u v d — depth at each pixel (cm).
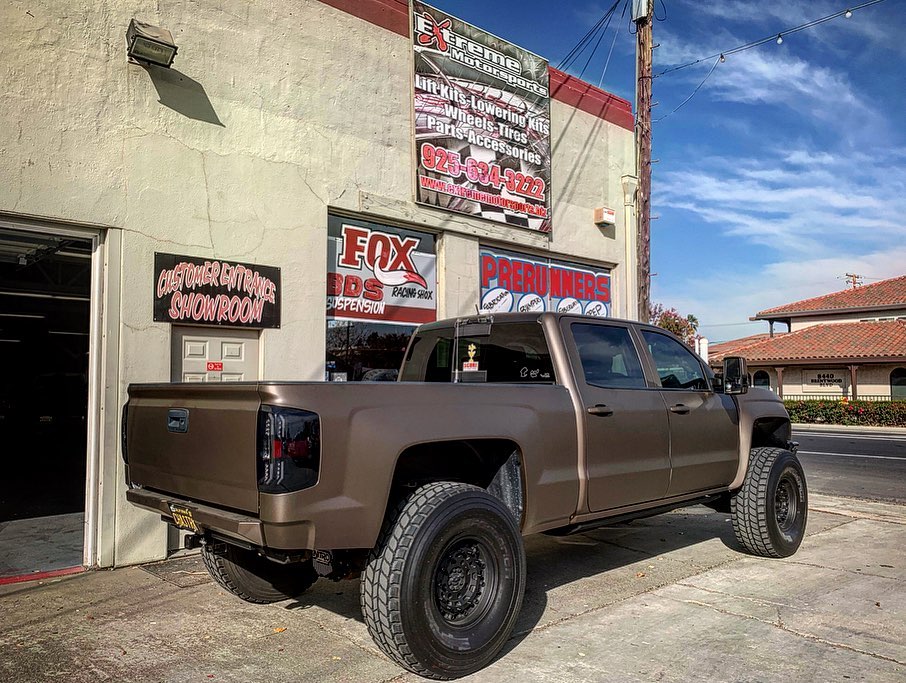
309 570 491
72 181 579
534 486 418
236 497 341
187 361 647
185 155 647
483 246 961
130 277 605
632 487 488
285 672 367
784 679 355
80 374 1354
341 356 782
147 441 414
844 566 572
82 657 387
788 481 615
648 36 1099
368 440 343
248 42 700
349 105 786
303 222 730
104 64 602
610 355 507
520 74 991
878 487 1041
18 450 1270
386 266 834
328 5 773
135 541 591
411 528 345
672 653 389
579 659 382
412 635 335
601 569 570
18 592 513
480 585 379
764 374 3247
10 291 1038
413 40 856
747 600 482
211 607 475
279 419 320
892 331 3008
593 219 1123
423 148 859
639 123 1102
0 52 548
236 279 673
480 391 404
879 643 402
